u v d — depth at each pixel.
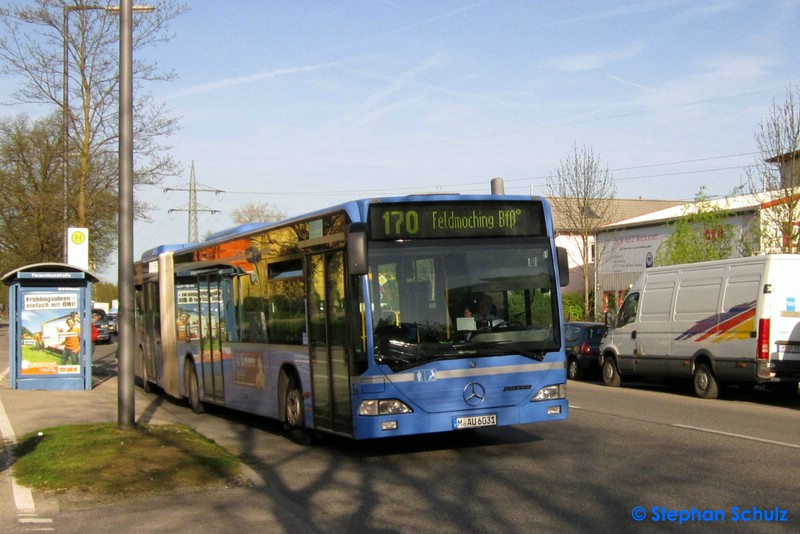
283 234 12.21
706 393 18.06
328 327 10.73
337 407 10.52
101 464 9.90
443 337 10.07
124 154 12.23
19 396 17.98
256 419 15.60
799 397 18.62
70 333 19.84
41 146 43.00
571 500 8.13
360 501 8.45
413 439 12.38
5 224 46.25
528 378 10.37
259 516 7.89
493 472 9.67
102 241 47.91
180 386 17.56
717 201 30.00
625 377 23.28
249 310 13.64
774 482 8.77
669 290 19.64
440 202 10.35
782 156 26.67
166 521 7.73
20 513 8.08
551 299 10.67
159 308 19.12
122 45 12.12
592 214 45.16
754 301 16.86
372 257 9.98
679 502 7.95
